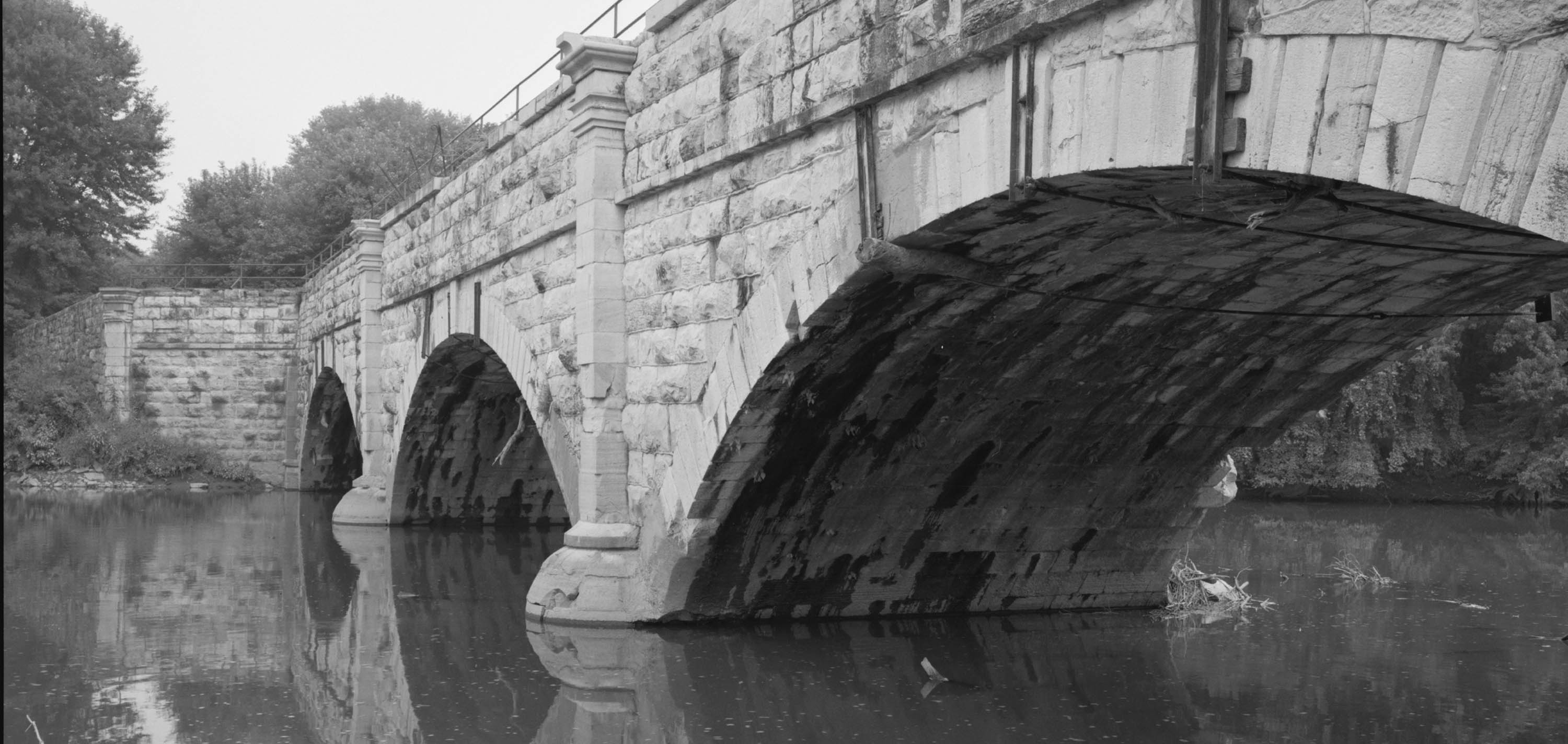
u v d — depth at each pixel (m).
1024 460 14.50
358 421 31.11
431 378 24.84
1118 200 8.97
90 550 23.95
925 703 11.38
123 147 49.44
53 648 14.37
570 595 15.04
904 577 15.45
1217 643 14.16
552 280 17.02
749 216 12.15
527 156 17.97
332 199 57.34
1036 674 12.55
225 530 28.00
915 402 12.99
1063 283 11.27
